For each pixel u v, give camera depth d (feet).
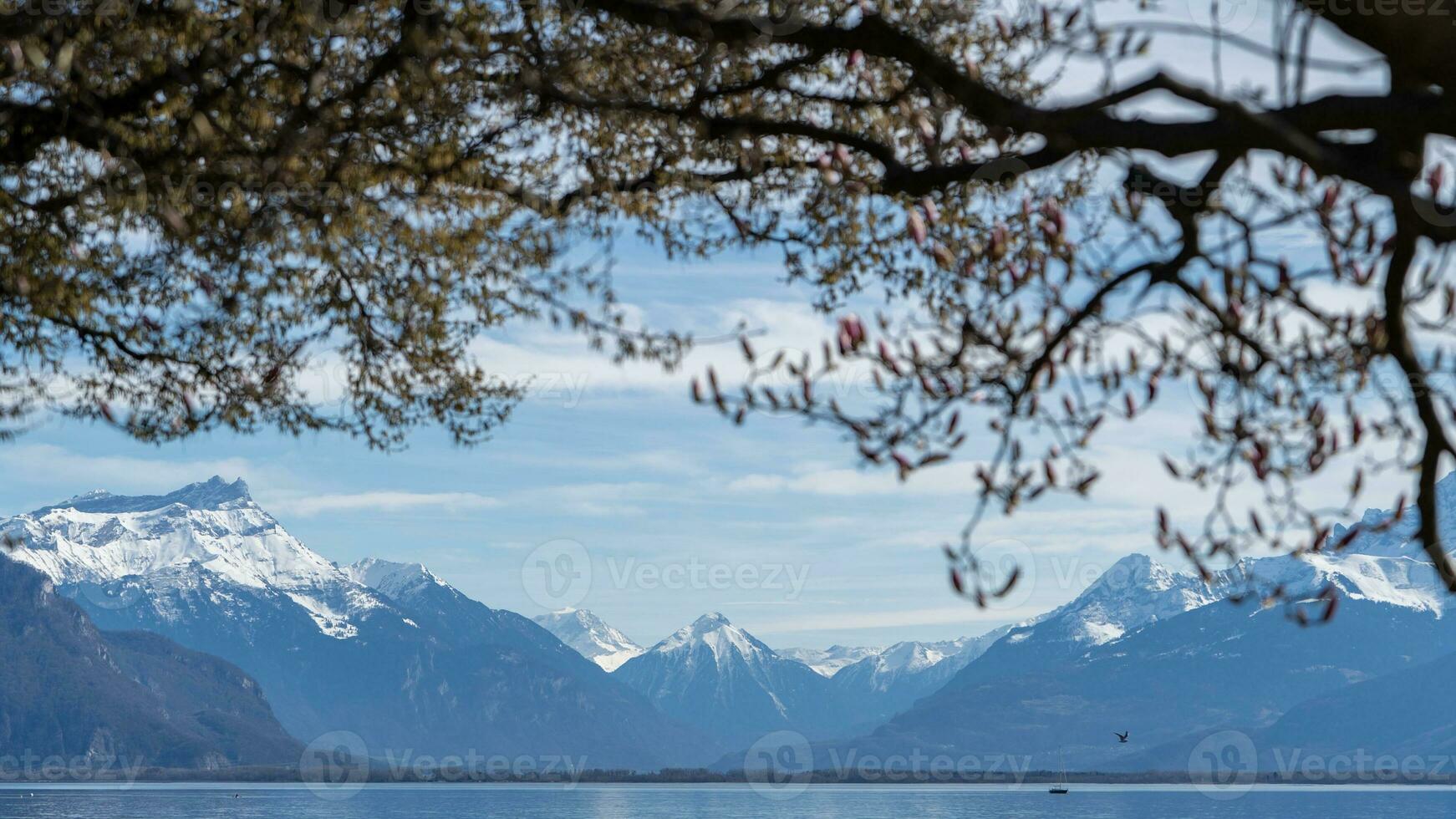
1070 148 48.06
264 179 71.05
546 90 66.59
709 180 82.28
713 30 56.18
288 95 72.54
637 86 77.20
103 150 67.82
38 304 86.69
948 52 71.56
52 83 68.08
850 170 58.03
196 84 69.62
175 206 71.20
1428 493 52.49
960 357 51.98
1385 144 45.11
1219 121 43.78
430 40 68.03
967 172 53.88
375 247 91.86
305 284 93.35
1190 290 51.31
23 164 74.38
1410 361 51.37
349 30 70.90
